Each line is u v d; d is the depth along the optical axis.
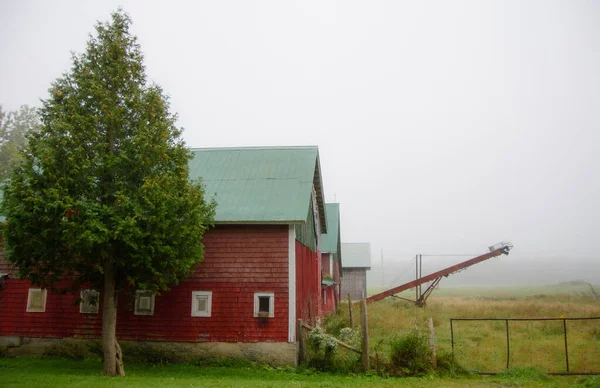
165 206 13.50
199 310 17.73
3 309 18.95
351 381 13.95
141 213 13.23
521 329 25.28
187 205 14.47
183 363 17.36
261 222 17.56
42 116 14.09
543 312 32.72
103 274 15.32
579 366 16.02
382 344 19.86
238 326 17.41
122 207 13.23
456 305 41.28
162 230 13.73
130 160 13.85
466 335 23.42
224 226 18.17
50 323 18.61
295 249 18.00
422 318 29.83
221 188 19.89
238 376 15.15
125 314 18.03
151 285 14.69
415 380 13.99
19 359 17.89
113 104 14.28
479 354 18.11
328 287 36.03
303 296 20.19
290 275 17.53
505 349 19.34
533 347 19.72
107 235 12.97
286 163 21.39
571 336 22.66
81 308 18.52
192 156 15.80
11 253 13.94
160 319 17.81
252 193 19.38
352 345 16.67
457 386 13.13
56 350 18.39
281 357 16.92
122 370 14.59
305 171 20.58
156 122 14.42
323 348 15.98
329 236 40.81
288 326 17.17
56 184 12.84
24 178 13.39
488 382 13.77
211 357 17.30
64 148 13.32
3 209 13.37
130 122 14.55
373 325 25.97
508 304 41.72
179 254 14.69
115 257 13.88
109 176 14.02
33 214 12.98
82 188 13.52
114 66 14.47
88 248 13.10
